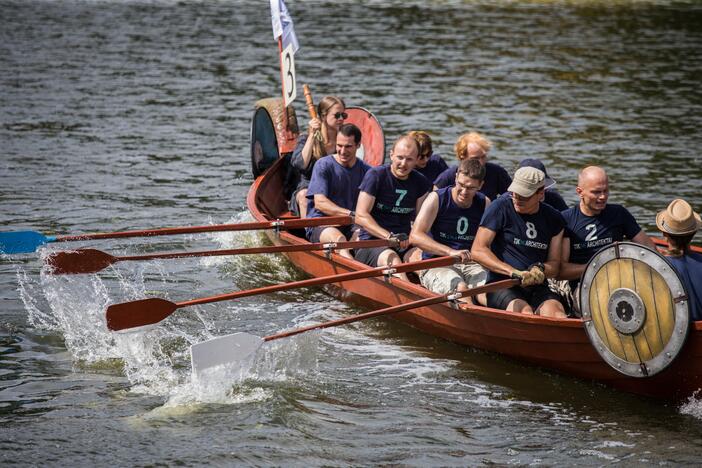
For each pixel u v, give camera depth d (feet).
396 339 83.56
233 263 103.45
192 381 70.79
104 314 74.95
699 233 116.88
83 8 314.96
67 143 155.12
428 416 68.28
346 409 68.95
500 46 269.64
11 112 175.32
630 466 61.16
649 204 126.41
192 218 118.93
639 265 66.18
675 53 265.13
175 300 91.30
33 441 62.80
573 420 68.03
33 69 216.74
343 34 282.56
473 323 78.43
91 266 84.58
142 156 149.38
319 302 92.89
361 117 122.62
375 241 87.15
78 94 193.98
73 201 123.24
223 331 84.23
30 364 75.41
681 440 64.80
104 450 61.87
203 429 65.10
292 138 123.44
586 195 76.74
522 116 184.85
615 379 72.08
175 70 223.51
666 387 69.31
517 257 77.05
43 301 88.94
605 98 204.33
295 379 73.92
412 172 90.12
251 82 213.46
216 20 302.25
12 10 302.66
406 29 294.25
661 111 191.83
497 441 64.59
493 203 77.51
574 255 78.59
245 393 70.95
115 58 235.20
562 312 75.56
